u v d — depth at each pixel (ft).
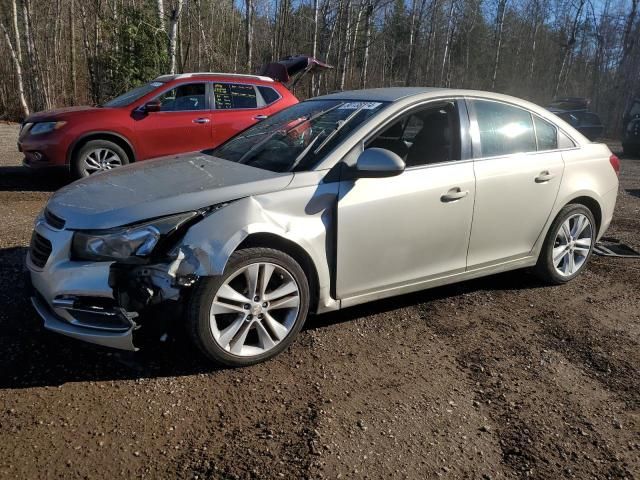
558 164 14.60
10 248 16.38
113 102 27.50
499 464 8.40
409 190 11.93
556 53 118.21
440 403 9.86
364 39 75.00
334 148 11.58
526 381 10.71
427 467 8.25
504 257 14.12
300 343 11.73
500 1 101.45
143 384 9.95
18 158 34.83
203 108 27.27
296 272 10.79
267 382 10.23
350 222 11.27
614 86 98.99
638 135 51.65
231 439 8.63
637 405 10.08
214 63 71.77
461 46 125.80
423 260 12.56
